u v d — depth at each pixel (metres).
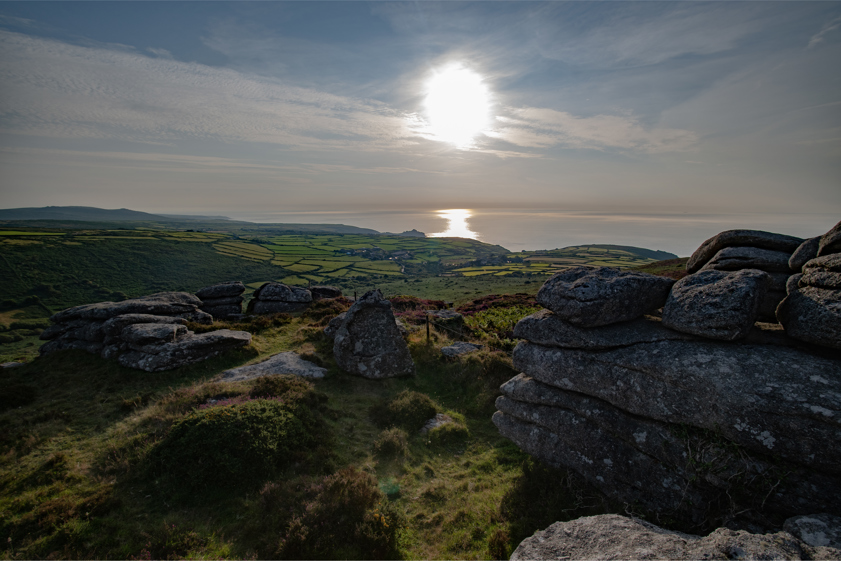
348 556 7.86
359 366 17.41
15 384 14.81
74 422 12.52
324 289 38.84
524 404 11.71
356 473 10.15
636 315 9.88
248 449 9.96
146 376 15.87
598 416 9.69
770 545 5.21
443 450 12.51
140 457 10.20
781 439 7.00
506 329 26.33
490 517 9.37
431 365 19.09
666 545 5.73
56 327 21.00
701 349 8.43
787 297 8.59
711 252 11.07
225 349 18.56
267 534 8.17
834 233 8.05
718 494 7.59
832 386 6.91
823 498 6.51
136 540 7.82
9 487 9.29
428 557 8.27
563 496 9.52
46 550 7.50
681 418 8.20
